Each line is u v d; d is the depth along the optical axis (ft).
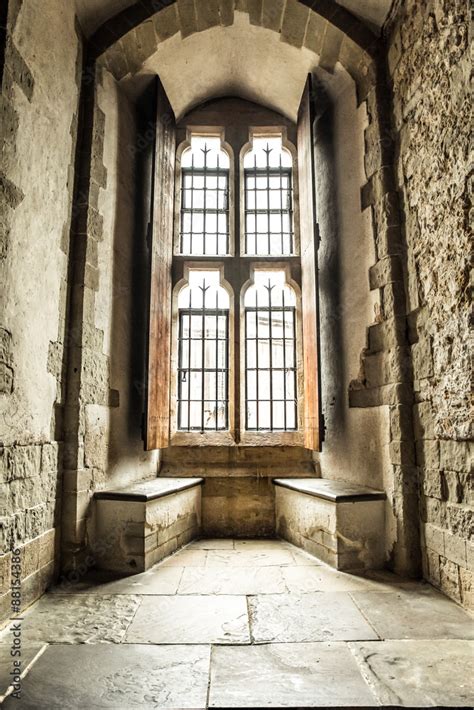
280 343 16.11
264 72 15.94
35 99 9.33
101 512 11.18
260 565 11.25
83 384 10.79
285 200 17.07
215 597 9.24
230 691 6.01
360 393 12.53
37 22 9.46
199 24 13.93
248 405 15.69
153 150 13.88
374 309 11.98
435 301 9.78
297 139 16.51
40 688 6.08
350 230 13.42
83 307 10.94
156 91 14.32
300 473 14.83
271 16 13.70
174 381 15.49
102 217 12.17
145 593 9.47
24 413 8.71
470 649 7.13
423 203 10.34
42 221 9.58
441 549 9.45
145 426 12.56
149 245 13.34
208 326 16.16
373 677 6.34
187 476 14.73
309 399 13.96
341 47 13.10
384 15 12.25
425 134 10.27
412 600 9.03
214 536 14.32
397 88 11.76
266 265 16.05
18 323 8.54
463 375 8.65
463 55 8.75
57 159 10.36
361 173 12.97
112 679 6.31
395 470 10.75
